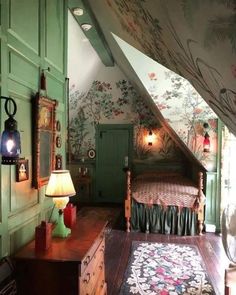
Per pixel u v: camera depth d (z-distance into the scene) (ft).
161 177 19.19
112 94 21.84
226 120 4.95
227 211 8.11
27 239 6.24
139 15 5.13
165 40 4.94
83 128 22.62
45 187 7.11
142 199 15.60
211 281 10.04
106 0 6.86
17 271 5.50
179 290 9.41
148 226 15.65
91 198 22.79
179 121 14.78
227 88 3.88
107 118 22.29
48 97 7.13
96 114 22.36
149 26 5.09
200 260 11.83
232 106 4.20
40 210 6.88
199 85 5.07
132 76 15.99
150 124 21.90
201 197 15.24
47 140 7.06
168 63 6.17
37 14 6.63
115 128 22.31
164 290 9.39
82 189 22.82
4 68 5.15
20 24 5.77
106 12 8.45
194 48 3.90
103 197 22.75
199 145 15.05
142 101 21.77
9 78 5.35
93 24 12.10
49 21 7.38
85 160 22.77
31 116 6.38
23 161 5.90
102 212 19.66
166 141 21.81
